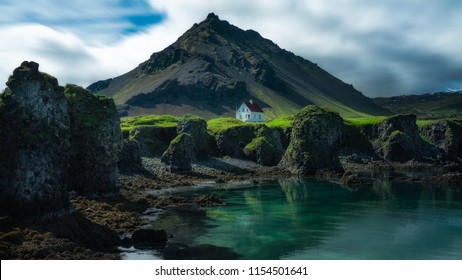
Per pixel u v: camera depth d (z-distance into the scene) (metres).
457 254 41.12
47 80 45.66
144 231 42.41
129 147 98.25
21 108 42.66
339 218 57.75
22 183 40.28
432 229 51.31
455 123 182.75
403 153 159.12
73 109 64.19
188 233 47.72
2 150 40.84
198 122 135.38
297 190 86.44
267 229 50.78
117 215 51.84
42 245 34.00
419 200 73.38
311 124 122.19
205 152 132.75
